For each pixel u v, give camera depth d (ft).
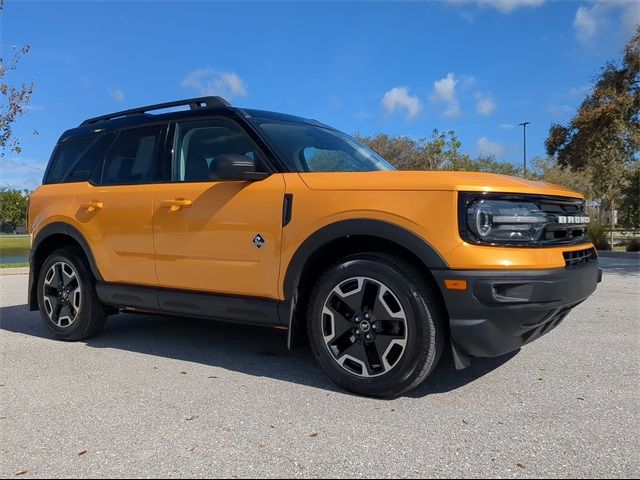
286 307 12.47
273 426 10.11
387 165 15.81
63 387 12.44
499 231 10.64
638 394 11.78
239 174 12.60
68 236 16.98
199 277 13.79
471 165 91.97
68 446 9.39
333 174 12.34
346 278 11.69
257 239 12.75
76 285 16.78
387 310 11.21
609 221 65.51
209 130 14.56
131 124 16.43
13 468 8.64
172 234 14.24
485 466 8.54
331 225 11.70
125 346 16.28
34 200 18.07
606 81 57.41
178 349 15.85
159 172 15.15
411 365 10.99
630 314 20.95
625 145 56.59
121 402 11.44
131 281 15.33
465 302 10.48
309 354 15.23
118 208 15.48
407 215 10.98
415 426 10.06
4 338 17.58
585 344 16.06
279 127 14.42
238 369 13.76
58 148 18.49
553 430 9.87
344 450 9.12
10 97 48.83
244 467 8.57
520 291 10.46
